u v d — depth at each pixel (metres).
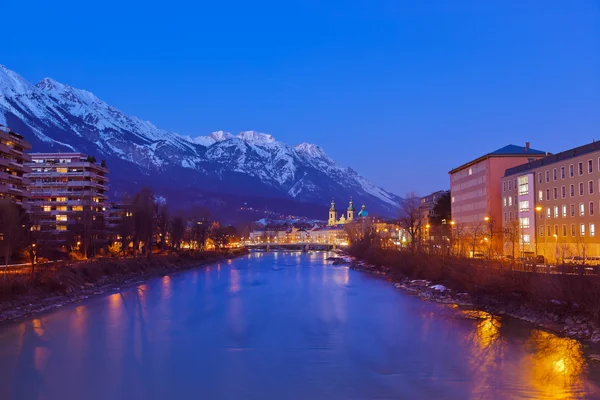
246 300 95.69
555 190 120.81
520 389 41.59
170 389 43.94
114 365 50.72
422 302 89.44
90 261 126.44
